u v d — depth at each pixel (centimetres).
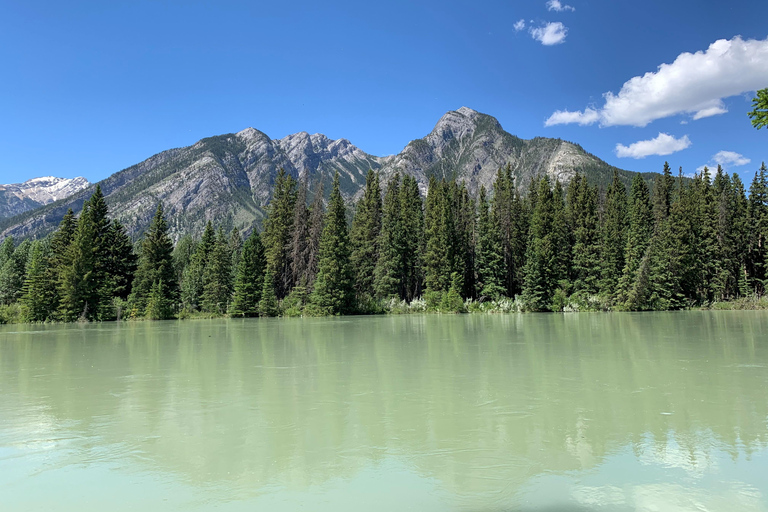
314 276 5638
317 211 6134
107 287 4809
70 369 1318
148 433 694
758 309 4934
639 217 5994
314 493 493
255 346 1889
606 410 790
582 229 6106
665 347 1664
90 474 548
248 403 865
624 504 464
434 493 491
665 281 5269
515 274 6550
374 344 1892
